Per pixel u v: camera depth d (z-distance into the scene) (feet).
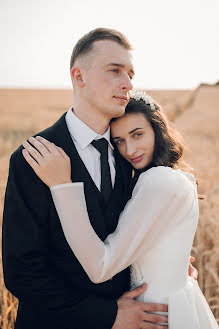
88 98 6.30
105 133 6.66
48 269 5.90
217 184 17.95
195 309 6.28
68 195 5.62
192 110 77.00
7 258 5.69
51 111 97.96
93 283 6.20
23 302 6.04
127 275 6.80
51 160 5.66
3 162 24.17
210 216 13.29
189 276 7.19
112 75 6.18
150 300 6.26
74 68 6.40
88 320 5.90
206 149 30.07
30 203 5.75
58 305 5.81
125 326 5.94
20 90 182.91
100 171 6.56
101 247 5.80
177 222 6.25
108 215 6.43
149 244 6.16
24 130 63.67
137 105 6.79
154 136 7.02
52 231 6.01
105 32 6.26
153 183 6.09
